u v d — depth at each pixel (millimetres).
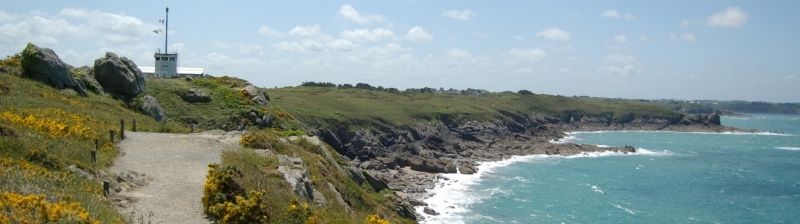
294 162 28984
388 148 102688
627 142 150500
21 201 14562
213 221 18734
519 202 64250
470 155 107438
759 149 134750
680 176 87438
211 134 37906
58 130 27125
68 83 44188
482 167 92875
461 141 125188
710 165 102062
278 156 29719
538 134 158875
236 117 52812
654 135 178375
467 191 70125
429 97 175875
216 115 53000
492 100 194875
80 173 21125
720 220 58188
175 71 83688
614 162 103938
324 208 24641
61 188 18203
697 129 199000
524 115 180750
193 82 59688
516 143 126625
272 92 116375
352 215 26812
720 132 194500
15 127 24953
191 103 54406
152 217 18344
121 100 48094
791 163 106625
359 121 106188
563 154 113312
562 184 77312
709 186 78312
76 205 15812
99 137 28766
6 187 16109
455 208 59875
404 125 116188
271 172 24969
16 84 38344
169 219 18359
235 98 57438
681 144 146125
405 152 100500
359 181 42469
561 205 63344
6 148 20719
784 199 69625
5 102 31828
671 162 105812
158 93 53562
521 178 81938
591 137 166750
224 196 19516
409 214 42562
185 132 41500
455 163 91625
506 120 159750
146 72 92125
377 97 150875
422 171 85125
